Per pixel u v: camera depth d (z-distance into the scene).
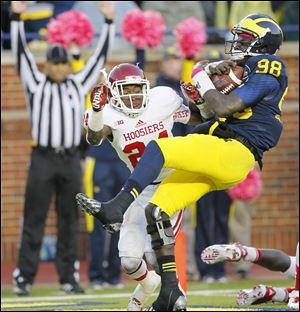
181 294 25.14
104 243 40.62
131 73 26.17
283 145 49.91
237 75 26.00
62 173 38.81
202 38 40.16
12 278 45.50
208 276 41.81
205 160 25.25
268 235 49.88
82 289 38.97
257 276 44.19
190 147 25.19
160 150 25.03
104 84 25.25
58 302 35.19
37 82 39.03
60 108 38.75
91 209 24.53
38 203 38.78
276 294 28.59
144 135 26.48
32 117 38.91
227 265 47.50
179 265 30.20
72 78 39.44
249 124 25.81
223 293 37.00
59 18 40.66
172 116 26.95
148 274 27.25
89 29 40.50
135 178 24.80
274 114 26.05
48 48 39.12
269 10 47.38
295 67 49.50
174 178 25.77
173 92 26.92
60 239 39.00
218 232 42.28
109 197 40.06
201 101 26.45
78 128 39.06
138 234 26.83
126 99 26.20
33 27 47.75
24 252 38.75
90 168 40.03
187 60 40.38
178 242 30.23
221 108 25.44
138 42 40.69
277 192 49.91
